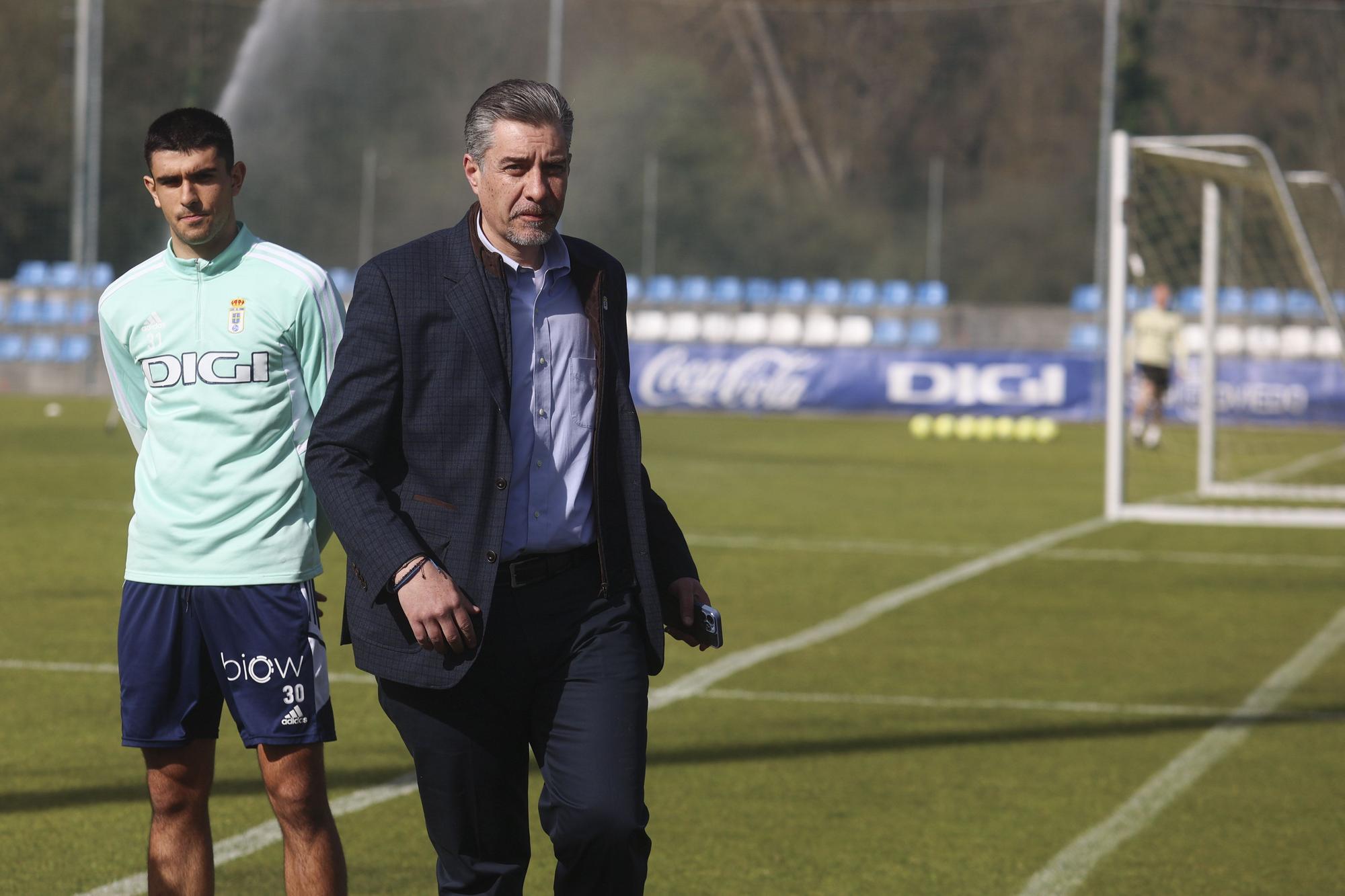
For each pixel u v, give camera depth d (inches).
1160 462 2155.5
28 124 3818.9
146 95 4060.0
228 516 374.0
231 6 4197.8
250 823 508.7
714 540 1227.9
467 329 326.3
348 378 325.4
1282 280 2682.1
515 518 332.2
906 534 1291.8
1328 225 2689.5
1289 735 649.0
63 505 1359.5
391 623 327.3
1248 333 2632.9
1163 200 2455.7
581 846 323.9
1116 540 1278.3
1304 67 4749.0
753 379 2805.1
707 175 4441.4
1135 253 1422.2
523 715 339.9
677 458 1968.5
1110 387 1403.8
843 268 4350.4
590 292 341.4
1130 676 760.3
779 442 2231.8
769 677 746.8
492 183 324.2
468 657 322.3
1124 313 1393.9
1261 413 2632.9
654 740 629.0
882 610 934.4
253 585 372.5
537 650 332.5
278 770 376.5
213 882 390.0
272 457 377.7
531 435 333.1
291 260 381.1
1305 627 897.5
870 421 2694.4
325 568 1050.1
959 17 4992.6
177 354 377.4
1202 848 499.2
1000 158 4928.6
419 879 460.1
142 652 377.4
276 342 375.9
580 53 4709.6
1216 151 1482.5
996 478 1790.1
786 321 3053.6
